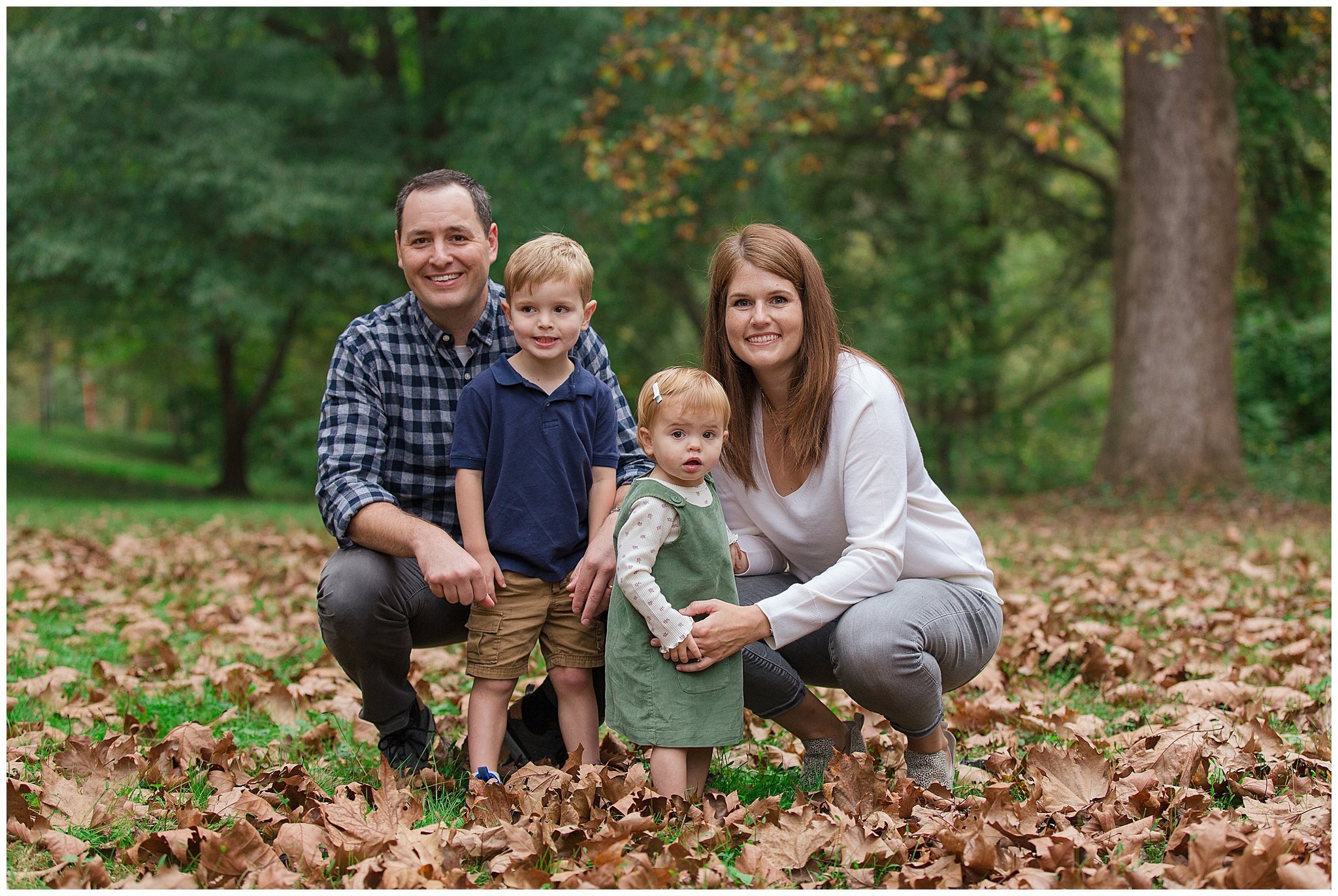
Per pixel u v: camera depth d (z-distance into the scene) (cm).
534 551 279
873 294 2130
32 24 1580
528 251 284
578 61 1466
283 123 1573
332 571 283
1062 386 2561
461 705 381
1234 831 233
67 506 1234
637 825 239
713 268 286
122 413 5006
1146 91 1334
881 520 269
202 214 1514
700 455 261
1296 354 1577
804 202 2045
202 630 502
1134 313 1354
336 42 1798
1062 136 1830
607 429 296
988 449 2283
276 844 236
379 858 228
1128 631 460
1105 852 236
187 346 1858
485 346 310
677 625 254
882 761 313
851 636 263
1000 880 222
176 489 2017
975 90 1147
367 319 307
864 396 273
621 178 1239
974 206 2006
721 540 268
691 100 1577
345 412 299
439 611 300
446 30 1719
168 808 258
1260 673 396
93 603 564
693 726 256
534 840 235
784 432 283
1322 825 243
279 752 322
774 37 1171
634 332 2108
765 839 239
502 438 281
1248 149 1566
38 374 3672
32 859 234
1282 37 1510
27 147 1434
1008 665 427
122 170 1500
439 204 292
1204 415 1318
